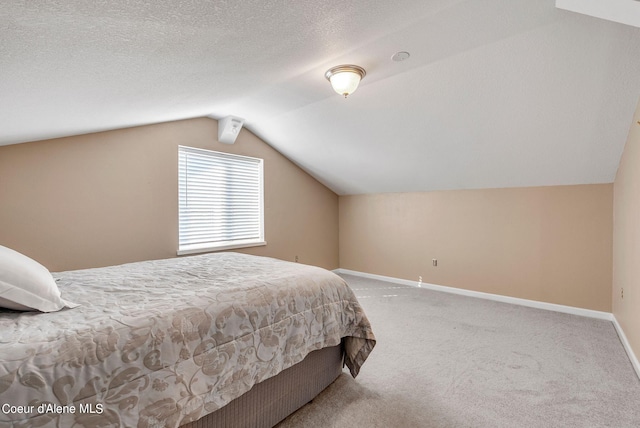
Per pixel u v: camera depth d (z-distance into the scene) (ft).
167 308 4.08
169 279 5.66
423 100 8.86
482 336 8.86
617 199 9.53
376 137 11.41
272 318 4.88
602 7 3.97
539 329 9.37
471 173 11.98
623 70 6.48
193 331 3.93
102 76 4.81
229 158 12.94
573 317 10.48
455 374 6.81
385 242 16.06
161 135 10.59
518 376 6.72
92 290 4.92
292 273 6.17
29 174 7.95
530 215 11.72
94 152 9.06
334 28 4.98
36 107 5.43
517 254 12.01
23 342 3.07
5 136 6.79
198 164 11.88
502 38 6.19
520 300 11.93
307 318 5.41
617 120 7.80
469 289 13.25
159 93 6.69
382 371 6.93
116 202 9.52
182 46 4.40
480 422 5.26
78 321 3.61
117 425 3.12
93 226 9.05
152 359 3.48
